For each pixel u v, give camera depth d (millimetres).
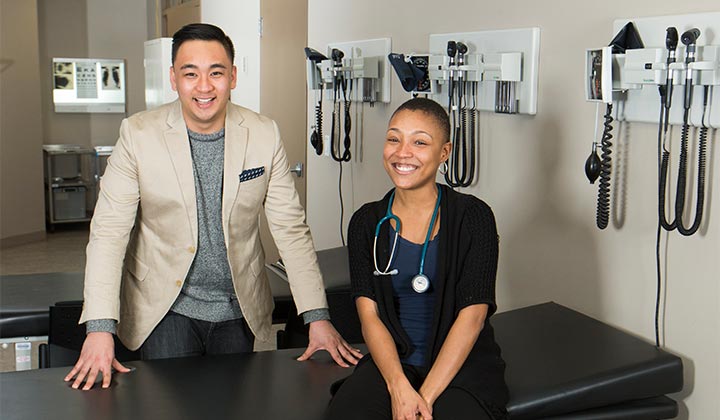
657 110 1939
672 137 1939
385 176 3283
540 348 1988
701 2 1824
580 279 2281
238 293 2174
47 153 7371
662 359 1903
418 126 1697
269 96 4844
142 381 1958
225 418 1745
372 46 3240
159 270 2113
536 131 2404
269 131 2174
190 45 1925
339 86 3471
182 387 1921
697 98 1836
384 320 1760
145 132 2029
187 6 6352
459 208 1741
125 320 2170
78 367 1922
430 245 1739
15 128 6812
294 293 2199
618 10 2064
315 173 3910
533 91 2379
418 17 2969
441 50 2768
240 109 2184
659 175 1899
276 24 4805
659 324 2033
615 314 2170
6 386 1910
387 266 1764
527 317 2217
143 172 2021
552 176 2352
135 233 2158
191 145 2072
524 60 2385
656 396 1917
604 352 1952
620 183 2113
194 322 2191
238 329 2256
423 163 1698
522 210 2496
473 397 1633
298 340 2758
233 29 5250
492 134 2621
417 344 1753
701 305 1904
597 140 2158
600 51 1991
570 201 2287
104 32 7980
